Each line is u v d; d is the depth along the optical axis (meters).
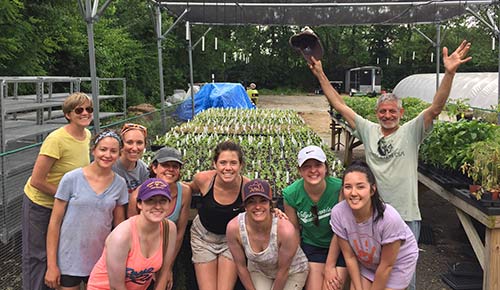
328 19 10.44
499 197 3.51
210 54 29.34
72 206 2.75
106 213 2.80
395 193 3.38
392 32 41.03
